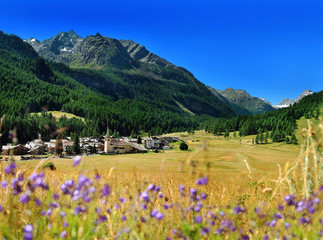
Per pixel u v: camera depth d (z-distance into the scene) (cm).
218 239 179
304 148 232
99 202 179
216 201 263
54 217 169
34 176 147
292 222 191
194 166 148
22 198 144
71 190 156
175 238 179
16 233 174
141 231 174
